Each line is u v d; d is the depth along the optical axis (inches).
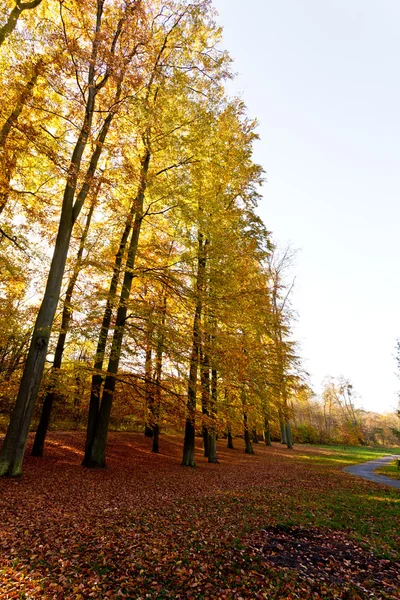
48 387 533.6
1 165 370.3
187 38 506.3
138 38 430.0
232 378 532.1
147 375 541.0
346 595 174.7
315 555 225.3
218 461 722.2
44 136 421.7
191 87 519.2
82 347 591.8
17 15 391.2
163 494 376.2
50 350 559.5
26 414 374.9
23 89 360.2
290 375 631.8
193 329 523.2
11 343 585.3
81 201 437.4
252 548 228.2
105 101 455.8
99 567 193.3
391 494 454.0
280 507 343.0
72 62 386.9
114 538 233.8
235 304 524.7
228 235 539.2
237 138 639.1
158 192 477.4
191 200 526.9
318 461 936.3
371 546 243.8
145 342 495.8
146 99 478.9
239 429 593.6
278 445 1370.6
